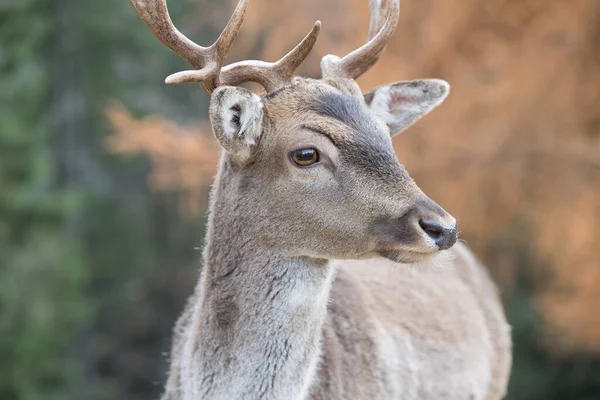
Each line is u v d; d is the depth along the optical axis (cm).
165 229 3762
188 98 3453
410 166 1473
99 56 3322
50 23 3144
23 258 2778
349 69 793
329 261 745
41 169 2859
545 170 1512
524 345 2777
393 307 909
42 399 2695
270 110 732
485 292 1085
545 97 1469
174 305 3809
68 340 2972
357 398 808
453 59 1451
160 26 743
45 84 3173
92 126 3400
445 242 688
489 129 1466
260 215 730
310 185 711
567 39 1447
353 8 1484
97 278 3594
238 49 1714
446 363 934
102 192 3462
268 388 732
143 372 3697
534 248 1709
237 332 736
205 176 1595
